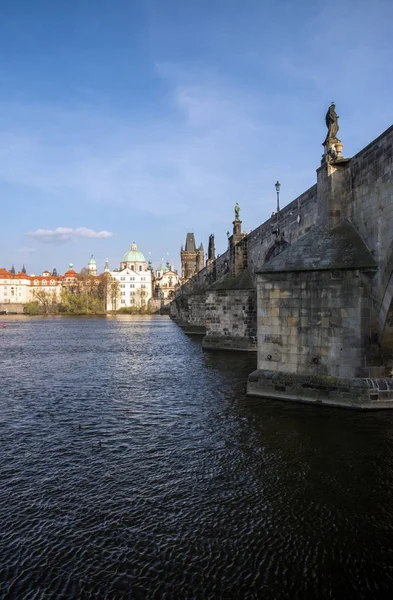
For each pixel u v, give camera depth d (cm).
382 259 2050
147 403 2375
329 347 2212
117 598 858
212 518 1151
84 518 1153
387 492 1294
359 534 1078
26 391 2741
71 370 3622
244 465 1495
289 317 2333
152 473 1439
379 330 2109
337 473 1424
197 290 8019
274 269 2358
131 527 1110
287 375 2344
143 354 4750
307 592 876
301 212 3186
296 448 1642
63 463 1529
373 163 2102
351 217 2345
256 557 986
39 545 1033
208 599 855
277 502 1236
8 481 1383
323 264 2228
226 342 4991
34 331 8994
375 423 1909
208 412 2155
